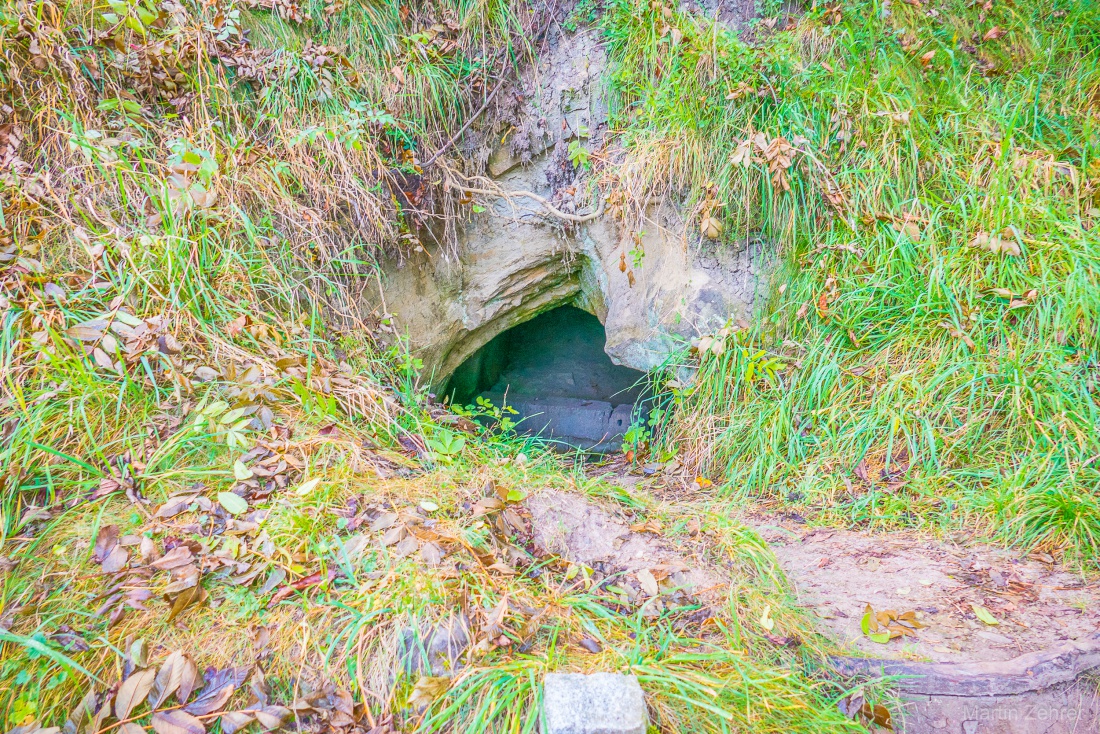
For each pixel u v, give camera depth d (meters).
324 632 1.86
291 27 3.79
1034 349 3.16
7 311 2.47
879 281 3.49
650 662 1.88
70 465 2.28
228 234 3.18
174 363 2.67
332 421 2.78
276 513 2.22
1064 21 4.25
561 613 2.08
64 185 2.96
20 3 3.04
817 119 3.69
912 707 1.98
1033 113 3.90
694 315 3.92
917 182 3.71
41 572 1.97
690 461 3.71
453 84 4.07
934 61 4.07
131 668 1.73
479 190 4.09
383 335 3.92
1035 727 1.94
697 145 3.74
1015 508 2.79
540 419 5.38
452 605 1.95
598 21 4.04
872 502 3.02
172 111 3.37
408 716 1.71
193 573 1.95
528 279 4.67
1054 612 2.28
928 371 3.30
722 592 2.34
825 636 2.19
